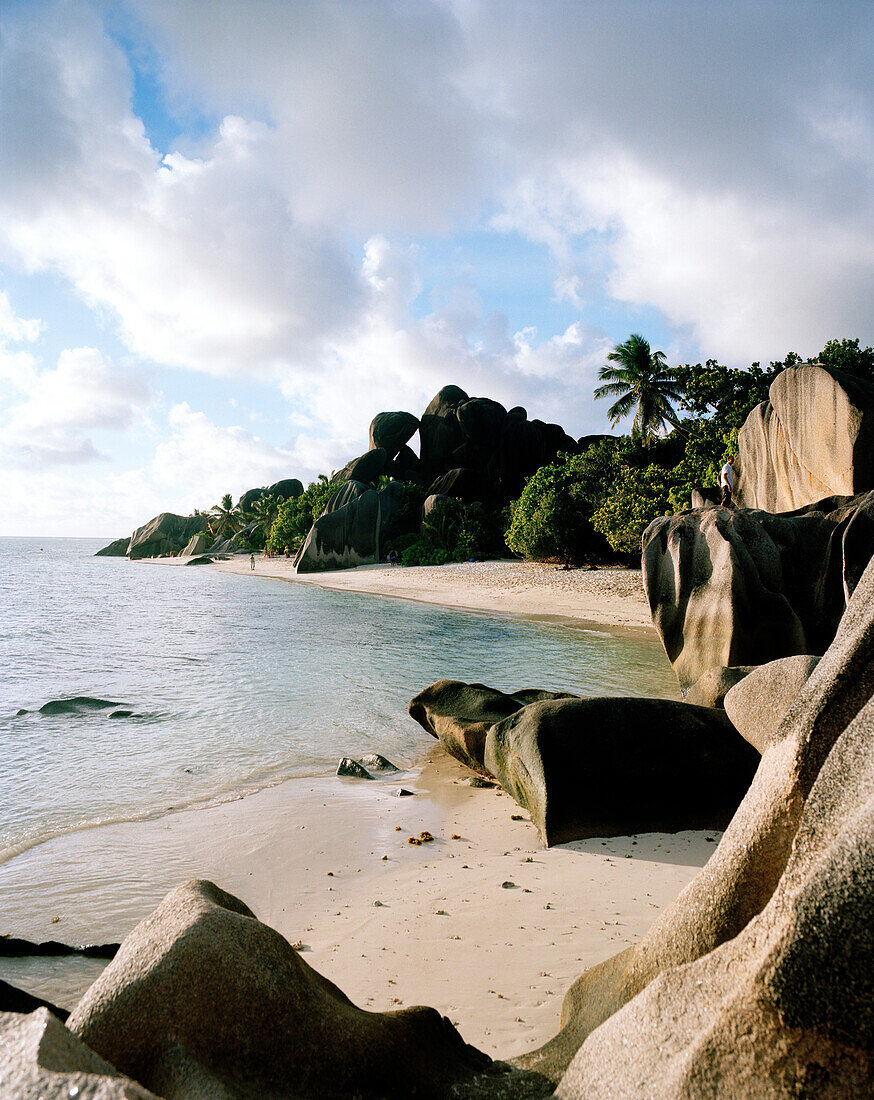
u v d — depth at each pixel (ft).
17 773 26.58
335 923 15.07
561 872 17.22
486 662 51.80
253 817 22.08
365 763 27.78
